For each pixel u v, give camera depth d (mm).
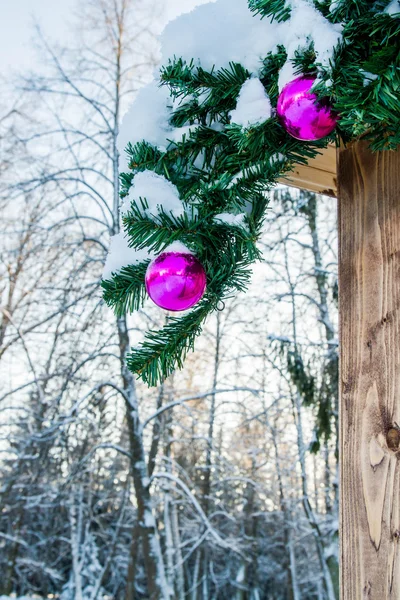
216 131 983
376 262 935
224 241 1039
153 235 936
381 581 818
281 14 876
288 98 798
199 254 1007
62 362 8109
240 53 954
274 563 13586
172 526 10781
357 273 967
